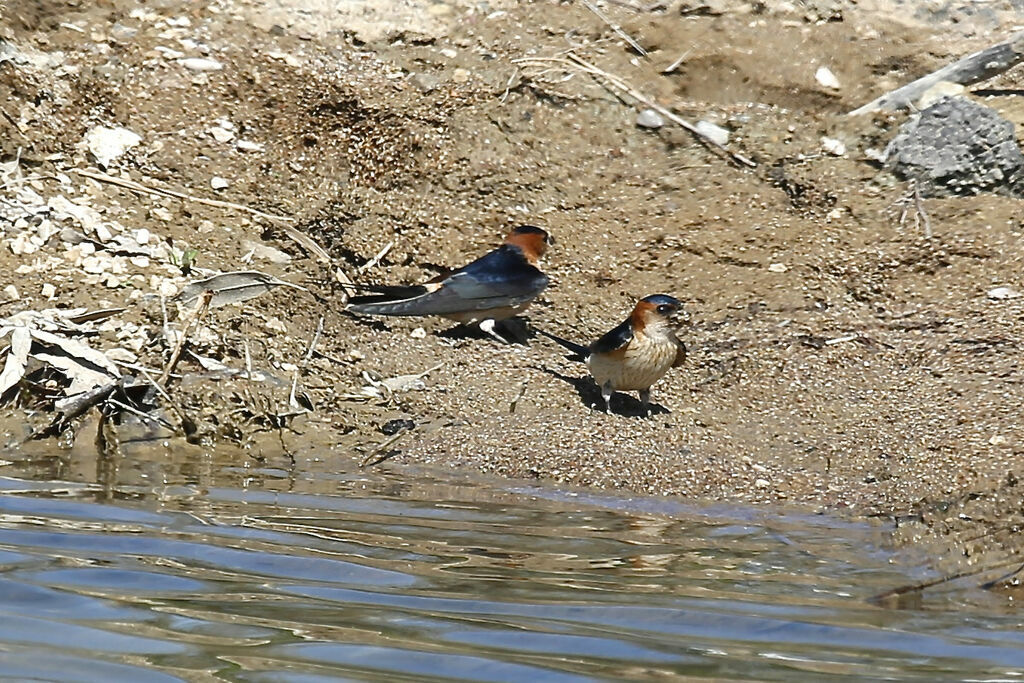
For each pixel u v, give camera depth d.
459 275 13.30
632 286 14.38
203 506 9.94
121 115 15.48
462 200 15.22
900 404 12.36
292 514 9.80
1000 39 16.97
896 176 15.51
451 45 16.45
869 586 8.44
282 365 12.68
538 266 14.49
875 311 13.98
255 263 13.98
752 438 11.86
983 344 13.20
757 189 15.45
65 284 13.05
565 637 7.29
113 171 14.92
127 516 9.55
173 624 7.40
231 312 13.17
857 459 11.40
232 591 7.97
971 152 15.30
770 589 8.32
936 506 10.39
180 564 8.46
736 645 7.23
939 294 14.13
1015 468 11.08
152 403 12.04
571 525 9.79
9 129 14.85
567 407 12.47
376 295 13.50
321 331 13.26
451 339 13.53
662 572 8.64
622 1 17.05
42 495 10.06
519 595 8.02
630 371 12.02
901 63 16.73
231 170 15.23
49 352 12.20
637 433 11.92
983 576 8.64
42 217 13.84
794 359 13.14
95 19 16.16
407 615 7.62
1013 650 7.21
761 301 14.11
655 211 15.19
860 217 15.08
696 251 14.73
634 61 16.58
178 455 11.52
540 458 11.45
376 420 12.20
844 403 12.45
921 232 14.81
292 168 15.40
